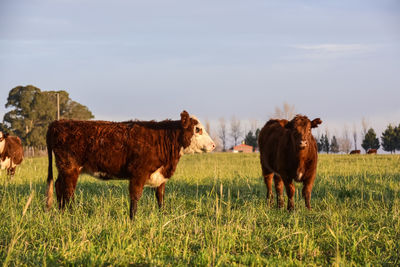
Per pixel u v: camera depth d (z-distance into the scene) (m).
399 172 15.20
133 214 7.27
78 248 4.97
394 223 6.62
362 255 5.11
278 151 8.59
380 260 4.90
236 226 6.02
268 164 9.38
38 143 66.81
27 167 19.38
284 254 5.24
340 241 5.67
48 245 5.39
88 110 76.94
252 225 6.41
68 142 7.49
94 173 7.68
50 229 5.89
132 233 5.68
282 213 7.75
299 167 8.18
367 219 7.07
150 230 5.74
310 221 6.93
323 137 100.19
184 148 7.84
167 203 8.48
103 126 7.61
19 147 16.00
